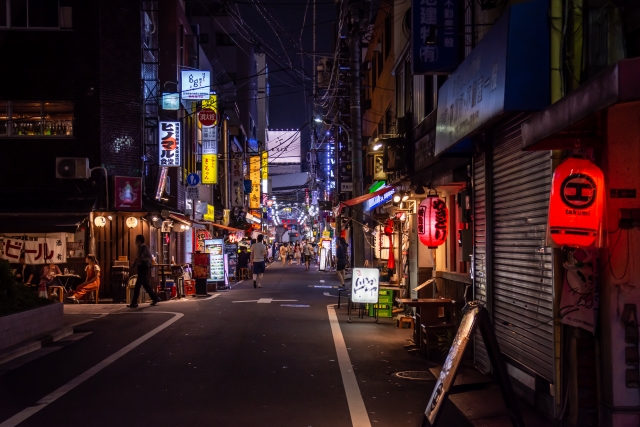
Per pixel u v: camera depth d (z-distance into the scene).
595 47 6.83
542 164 7.26
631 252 6.04
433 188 13.39
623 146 6.07
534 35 7.16
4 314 10.77
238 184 45.75
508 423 6.96
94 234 21.25
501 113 7.28
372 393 8.20
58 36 21.41
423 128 14.70
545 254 7.16
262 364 9.91
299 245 59.53
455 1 10.96
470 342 6.13
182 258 30.80
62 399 7.72
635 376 6.01
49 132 21.36
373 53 27.52
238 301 19.89
